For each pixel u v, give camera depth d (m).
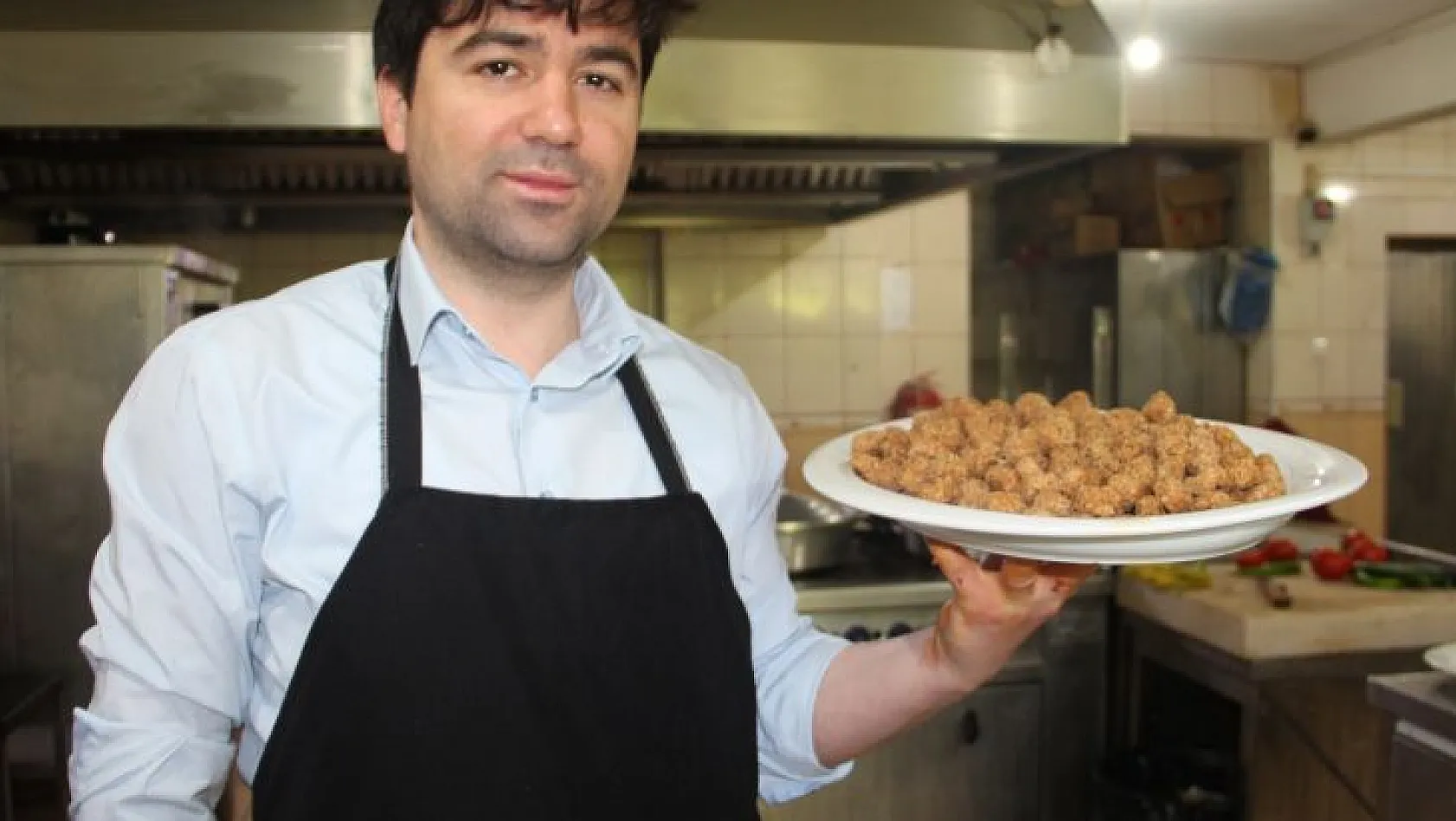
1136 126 4.11
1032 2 2.12
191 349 0.91
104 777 0.84
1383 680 1.63
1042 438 0.99
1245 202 4.39
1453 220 4.37
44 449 2.25
